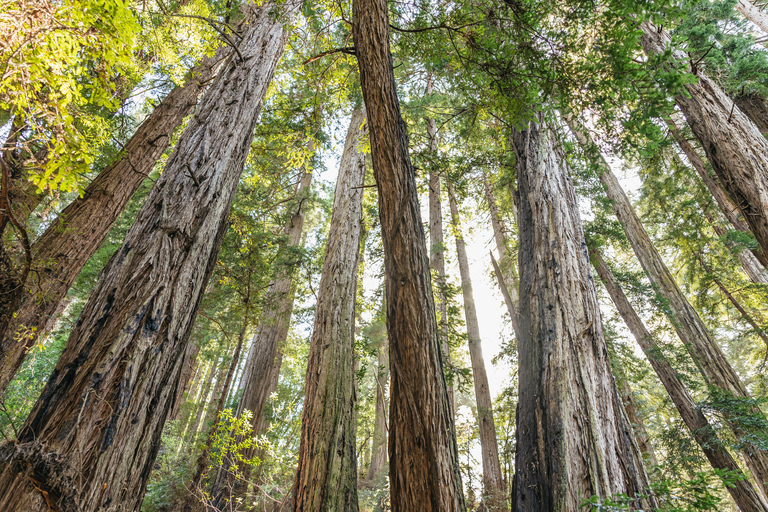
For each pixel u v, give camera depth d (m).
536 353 3.60
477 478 8.81
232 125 3.57
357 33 2.85
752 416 7.08
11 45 2.18
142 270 2.39
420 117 9.74
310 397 4.81
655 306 9.54
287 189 12.54
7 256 2.77
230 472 6.45
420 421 2.04
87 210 4.95
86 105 3.21
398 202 2.46
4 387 3.67
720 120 4.78
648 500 2.86
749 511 6.56
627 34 2.96
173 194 2.86
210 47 6.26
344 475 4.20
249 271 8.11
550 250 4.05
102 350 2.03
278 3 4.97
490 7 3.54
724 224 11.14
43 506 1.54
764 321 11.50
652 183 11.47
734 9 9.93
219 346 14.12
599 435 3.03
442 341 9.46
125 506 1.84
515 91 3.65
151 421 2.10
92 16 2.30
